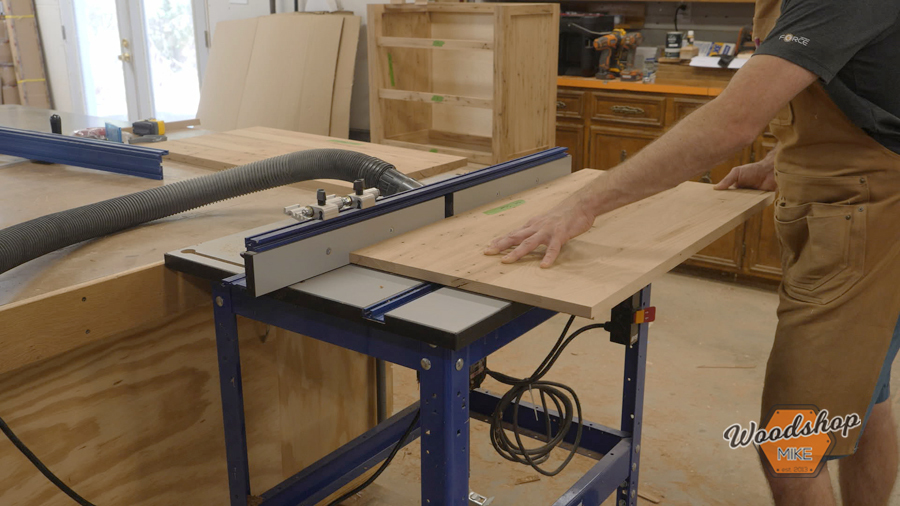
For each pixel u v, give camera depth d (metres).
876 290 1.41
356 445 1.77
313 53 4.64
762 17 1.70
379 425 1.85
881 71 1.31
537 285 1.17
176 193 1.69
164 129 2.63
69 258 1.49
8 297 1.29
